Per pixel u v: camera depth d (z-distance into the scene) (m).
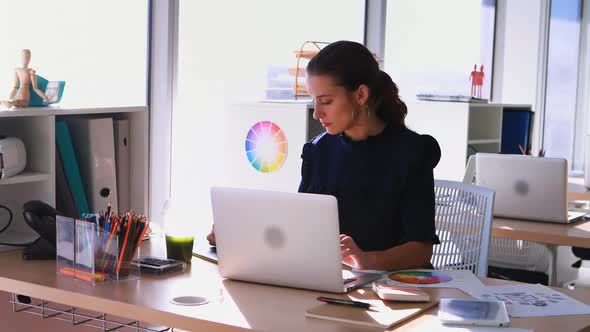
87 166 2.35
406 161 2.01
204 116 3.35
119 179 2.49
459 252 2.68
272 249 1.77
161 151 3.14
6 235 2.23
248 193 1.77
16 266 1.93
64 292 1.71
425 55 4.65
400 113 2.08
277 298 1.69
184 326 1.55
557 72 6.11
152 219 3.17
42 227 1.98
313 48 3.88
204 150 3.37
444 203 2.74
